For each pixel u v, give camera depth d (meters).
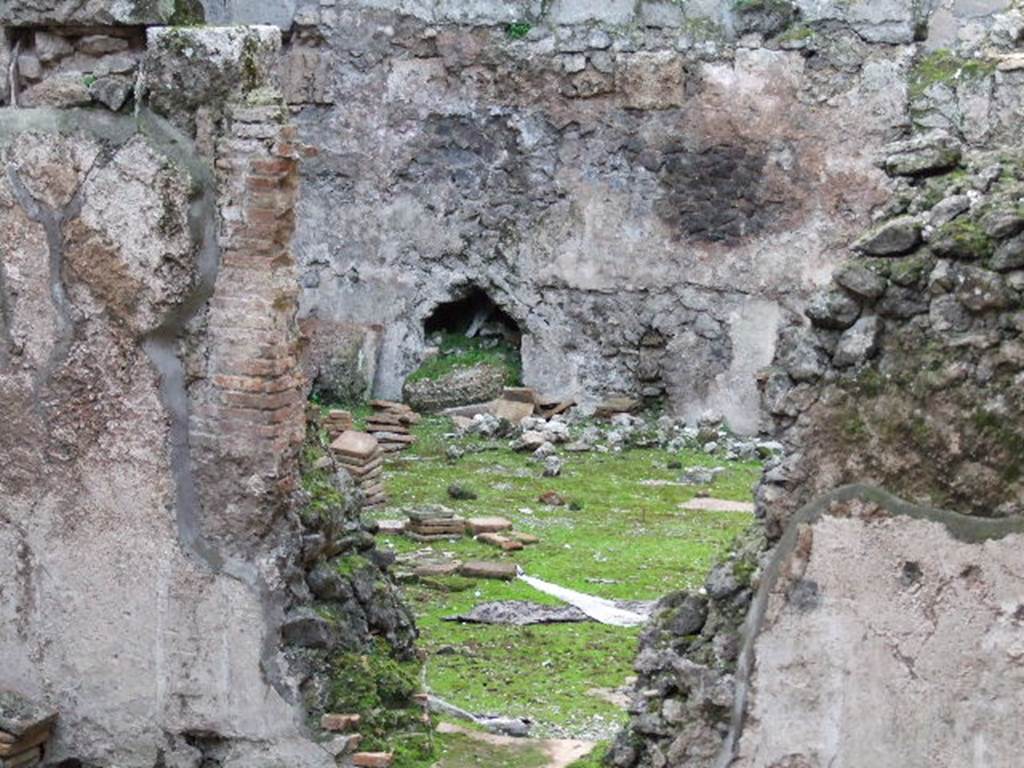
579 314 24.47
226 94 10.93
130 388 11.28
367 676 11.40
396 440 22.70
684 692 10.25
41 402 11.51
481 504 19.95
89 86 11.17
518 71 24.20
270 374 10.99
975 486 9.42
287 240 11.09
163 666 11.41
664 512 19.89
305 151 11.55
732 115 23.56
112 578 11.49
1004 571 9.38
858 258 9.69
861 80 23.16
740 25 23.45
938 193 9.69
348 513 12.13
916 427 9.52
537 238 24.47
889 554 9.61
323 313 25.25
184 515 11.27
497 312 25.33
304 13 24.62
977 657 9.47
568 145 24.20
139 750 11.53
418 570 16.92
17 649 11.77
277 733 11.18
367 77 24.69
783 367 9.85
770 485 9.91
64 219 11.29
